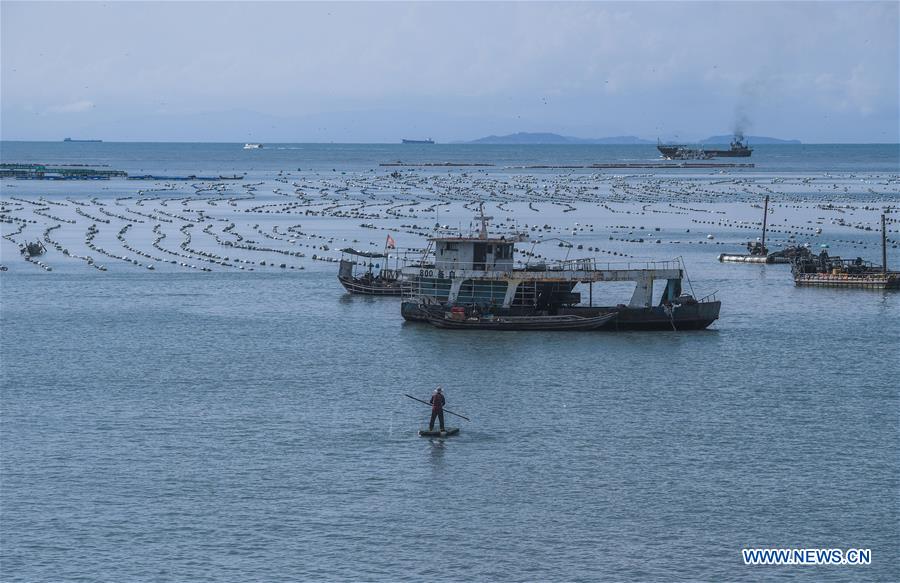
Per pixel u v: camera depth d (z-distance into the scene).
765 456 148.50
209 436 158.62
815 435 158.62
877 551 117.94
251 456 148.62
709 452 150.12
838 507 129.75
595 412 171.50
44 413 172.62
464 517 126.31
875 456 148.62
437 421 166.00
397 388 189.00
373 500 131.62
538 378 196.50
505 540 120.06
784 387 189.88
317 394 185.00
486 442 154.88
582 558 115.81
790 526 124.31
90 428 163.50
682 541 120.19
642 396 182.50
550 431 160.50
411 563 114.44
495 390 187.12
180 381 196.00
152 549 117.94
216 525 124.25
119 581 110.69
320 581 110.50
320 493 133.88
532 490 134.88
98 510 128.75
